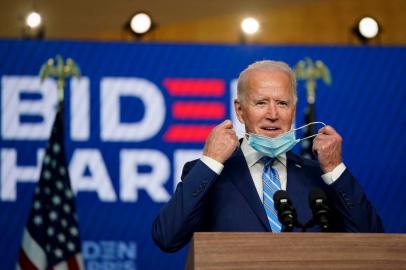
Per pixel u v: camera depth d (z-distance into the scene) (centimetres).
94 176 1310
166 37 1555
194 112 1336
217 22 1562
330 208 659
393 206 1348
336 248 522
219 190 661
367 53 1388
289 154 693
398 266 521
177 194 636
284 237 522
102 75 1346
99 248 1296
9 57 1347
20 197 1308
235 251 520
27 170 1313
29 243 1168
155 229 643
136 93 1341
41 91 1335
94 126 1325
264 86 680
